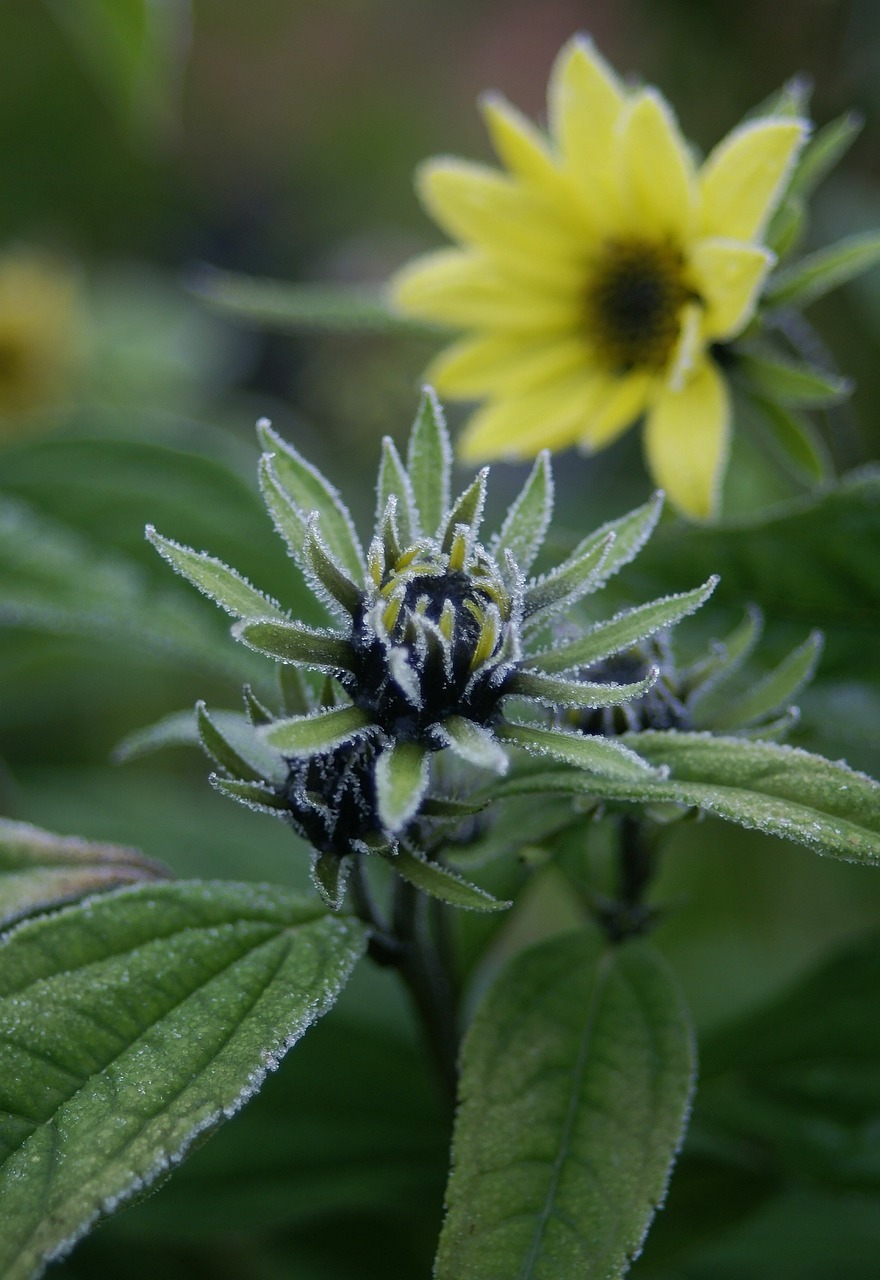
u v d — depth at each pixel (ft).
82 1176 1.50
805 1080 1.80
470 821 1.62
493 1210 1.57
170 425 2.32
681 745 1.57
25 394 2.44
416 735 1.53
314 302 1.89
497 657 1.52
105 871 1.67
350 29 3.20
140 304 2.55
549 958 1.66
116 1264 1.95
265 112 3.15
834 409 1.95
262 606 1.55
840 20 2.20
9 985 1.56
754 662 1.76
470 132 3.09
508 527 1.59
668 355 1.82
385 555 1.55
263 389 2.53
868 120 2.23
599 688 1.53
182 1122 1.52
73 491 1.87
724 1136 1.81
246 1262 1.97
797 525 1.73
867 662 1.75
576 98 1.80
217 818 2.04
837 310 2.17
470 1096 1.60
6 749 2.29
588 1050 1.62
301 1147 1.82
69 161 3.02
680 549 1.76
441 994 1.67
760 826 1.53
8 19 3.00
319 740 1.52
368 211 3.01
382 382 2.36
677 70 2.27
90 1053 1.54
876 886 2.18
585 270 1.84
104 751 2.30
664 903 1.68
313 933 1.60
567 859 1.69
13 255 2.71
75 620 1.85
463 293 1.85
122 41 2.14
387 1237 1.92
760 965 2.11
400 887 1.63
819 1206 1.93
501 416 1.86
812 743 1.85
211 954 1.58
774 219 1.79
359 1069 1.84
